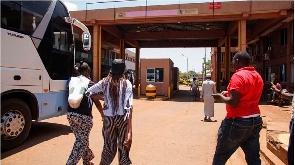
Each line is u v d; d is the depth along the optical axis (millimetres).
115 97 3264
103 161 3342
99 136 6621
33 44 5715
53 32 6426
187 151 5387
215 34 26031
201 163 4629
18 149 5301
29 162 4496
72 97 3742
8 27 5051
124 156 3266
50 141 5977
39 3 5961
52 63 6352
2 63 4895
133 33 27891
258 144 3035
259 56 25359
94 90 3387
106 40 27953
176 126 8383
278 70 20469
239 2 17250
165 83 21188
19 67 5305
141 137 6648
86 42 7441
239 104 2889
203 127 8258
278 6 16438
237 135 2918
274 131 5574
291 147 2918
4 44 4941
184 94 25984
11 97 5359
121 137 3273
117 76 3336
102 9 19875
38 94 5852
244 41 17766
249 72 2959
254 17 17328
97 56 20672
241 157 5035
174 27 25203
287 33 18047
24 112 5512
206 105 9586
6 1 5023
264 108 13969
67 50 6973
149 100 18656
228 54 25094
